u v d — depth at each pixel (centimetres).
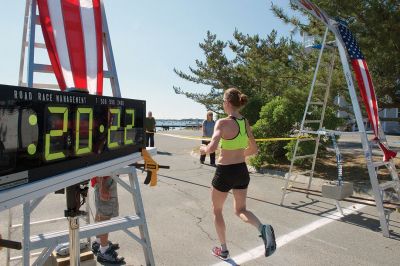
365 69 625
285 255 454
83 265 345
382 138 633
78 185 221
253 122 1387
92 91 368
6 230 525
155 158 1409
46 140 177
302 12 955
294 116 1065
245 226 558
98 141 225
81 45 371
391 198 730
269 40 1507
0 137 148
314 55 974
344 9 780
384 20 756
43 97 174
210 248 471
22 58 365
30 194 163
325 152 1130
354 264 429
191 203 700
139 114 288
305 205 688
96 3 388
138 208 342
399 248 480
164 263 425
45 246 268
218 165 421
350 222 586
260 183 902
